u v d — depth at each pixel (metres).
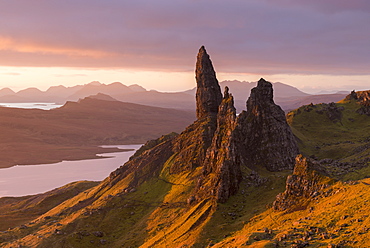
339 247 123.44
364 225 132.75
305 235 142.38
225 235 191.75
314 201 180.50
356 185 171.75
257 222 190.00
